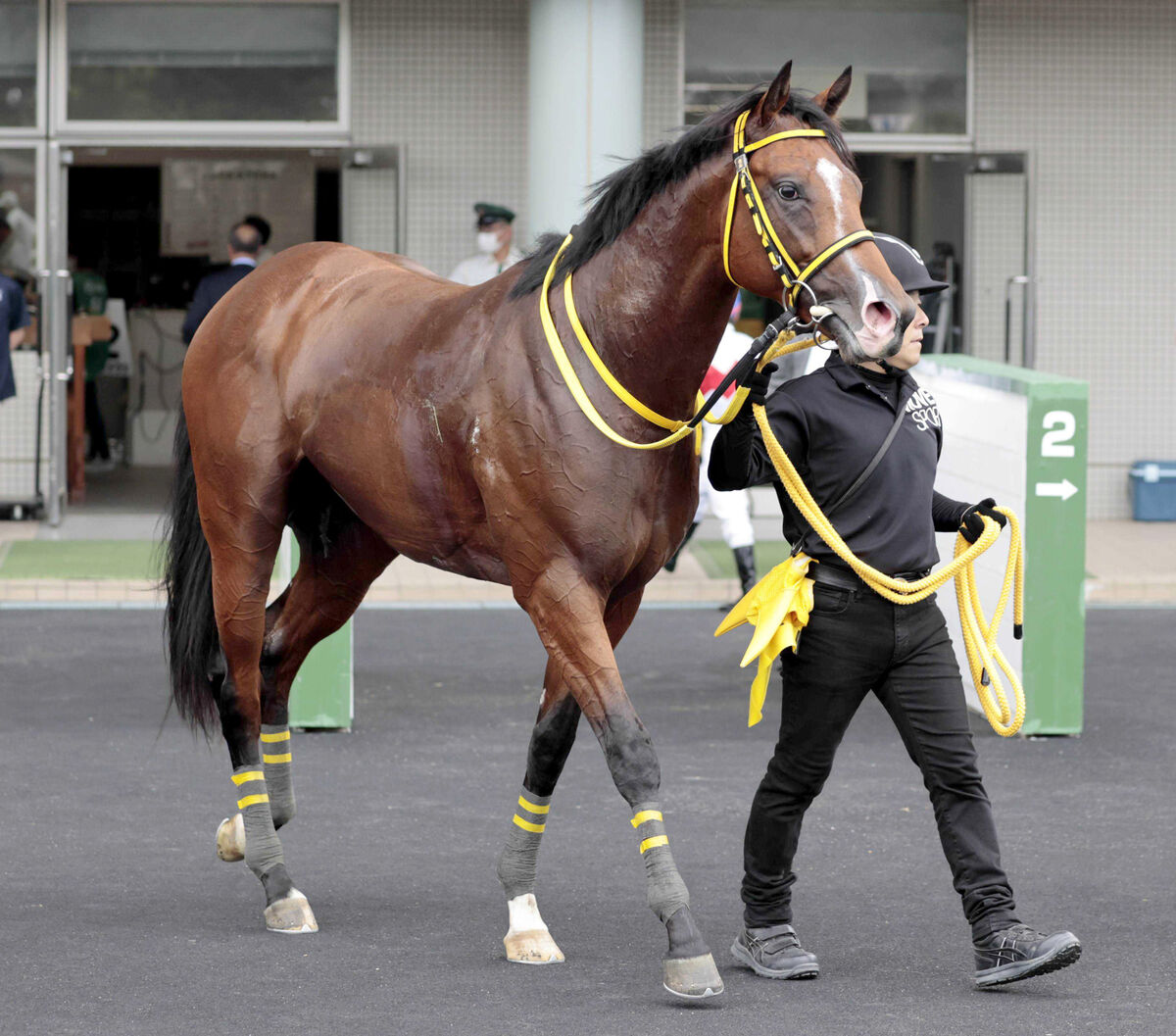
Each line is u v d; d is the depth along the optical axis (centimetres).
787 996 646
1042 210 1923
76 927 717
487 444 634
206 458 739
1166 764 1002
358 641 1340
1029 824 879
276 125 1869
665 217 607
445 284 711
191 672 780
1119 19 1905
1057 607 1057
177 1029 607
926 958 690
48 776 954
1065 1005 638
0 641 1315
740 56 1891
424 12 1861
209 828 865
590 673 619
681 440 630
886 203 1925
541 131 1750
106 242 2319
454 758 1005
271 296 737
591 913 742
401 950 694
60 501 1833
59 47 1850
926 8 1897
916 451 660
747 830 674
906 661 655
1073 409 1045
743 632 1381
